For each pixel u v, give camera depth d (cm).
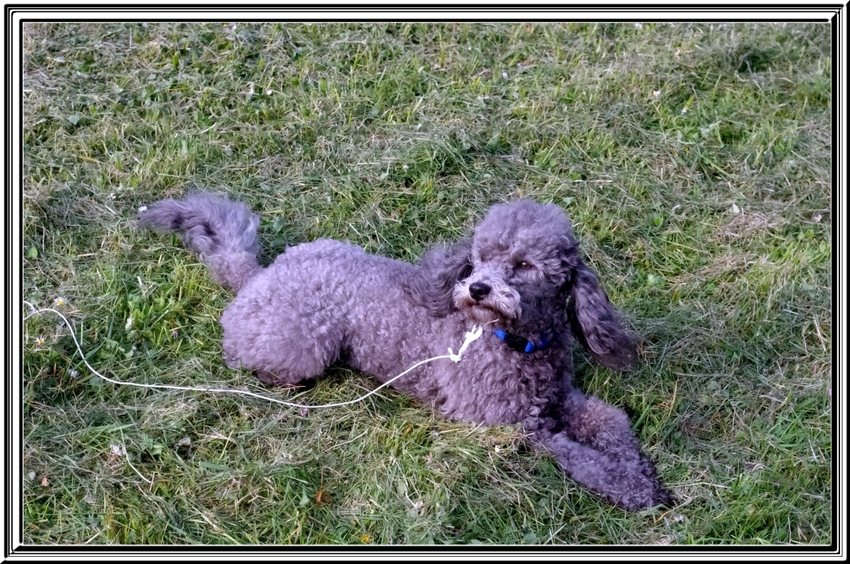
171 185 213
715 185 223
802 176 224
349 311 185
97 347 186
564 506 171
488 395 180
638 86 238
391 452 174
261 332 183
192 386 181
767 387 188
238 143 220
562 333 183
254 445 174
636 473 175
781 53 250
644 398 186
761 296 201
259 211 211
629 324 196
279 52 237
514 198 216
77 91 225
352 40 242
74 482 168
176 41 236
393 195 214
